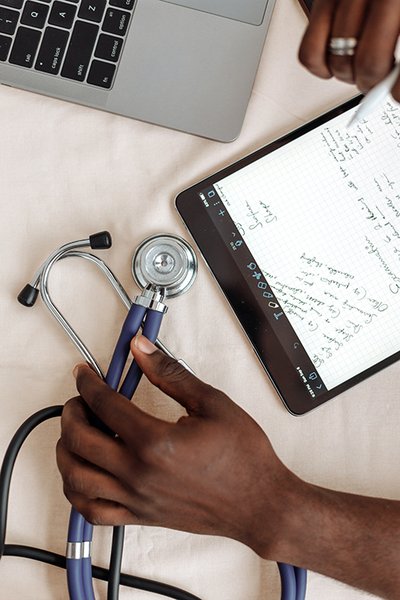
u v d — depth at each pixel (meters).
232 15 0.73
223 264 0.71
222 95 0.72
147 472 0.55
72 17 0.71
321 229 0.71
